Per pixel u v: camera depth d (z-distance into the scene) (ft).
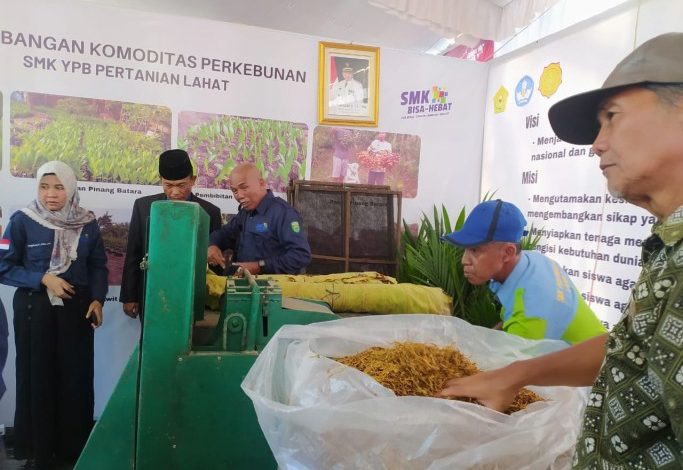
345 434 2.24
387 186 10.03
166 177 7.66
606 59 7.67
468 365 2.94
